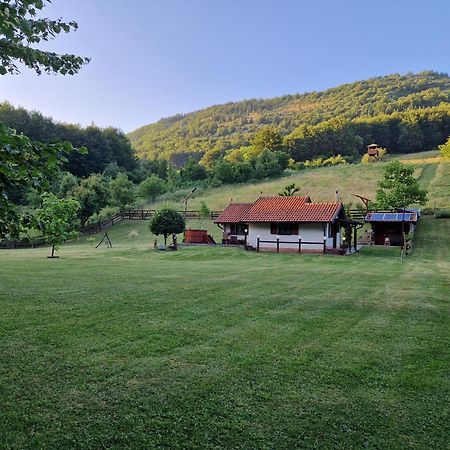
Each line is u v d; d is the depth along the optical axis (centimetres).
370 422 390
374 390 455
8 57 457
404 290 1076
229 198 5250
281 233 2848
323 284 1169
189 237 3306
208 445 348
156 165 8475
